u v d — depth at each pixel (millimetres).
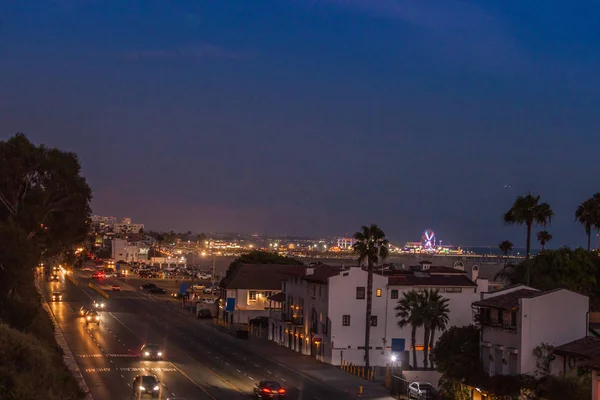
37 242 94062
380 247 85062
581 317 56219
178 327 113312
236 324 121625
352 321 85938
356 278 86500
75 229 100312
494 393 55719
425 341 80750
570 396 48000
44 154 97188
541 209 102062
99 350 85250
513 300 58250
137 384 58969
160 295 171500
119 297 159750
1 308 75688
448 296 87625
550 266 97812
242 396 62312
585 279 95750
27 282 91438
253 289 124625
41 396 47531
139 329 107375
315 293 90375
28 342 54344
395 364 82625
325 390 68062
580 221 113250
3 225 78688
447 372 62219
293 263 149875
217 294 174375
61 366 65688
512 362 56594
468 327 66000
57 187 96188
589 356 49344
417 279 89125
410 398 63219
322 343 86812
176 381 67812
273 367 80750
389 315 86938
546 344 55438
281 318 100250
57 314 121750
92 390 61594
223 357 85750
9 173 91500
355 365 84375
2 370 48000
